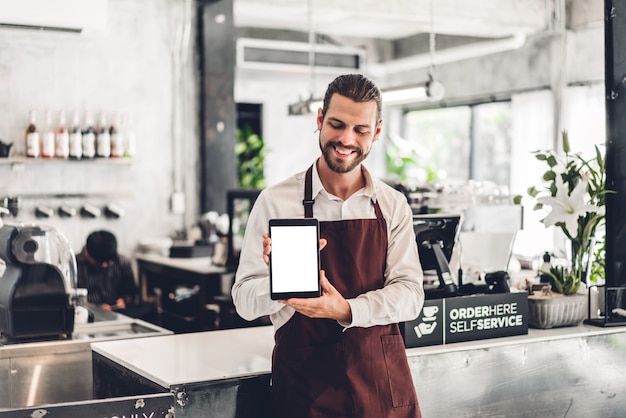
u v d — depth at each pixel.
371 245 2.46
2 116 6.42
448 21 7.10
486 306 3.05
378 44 10.42
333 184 2.48
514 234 3.43
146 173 7.04
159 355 2.75
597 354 3.25
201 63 7.23
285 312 2.48
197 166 7.27
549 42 8.00
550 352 3.13
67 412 2.17
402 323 2.88
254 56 8.40
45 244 3.43
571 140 7.71
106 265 6.04
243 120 10.27
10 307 3.37
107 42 6.83
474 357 2.95
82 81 6.73
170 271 6.36
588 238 3.44
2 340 3.44
